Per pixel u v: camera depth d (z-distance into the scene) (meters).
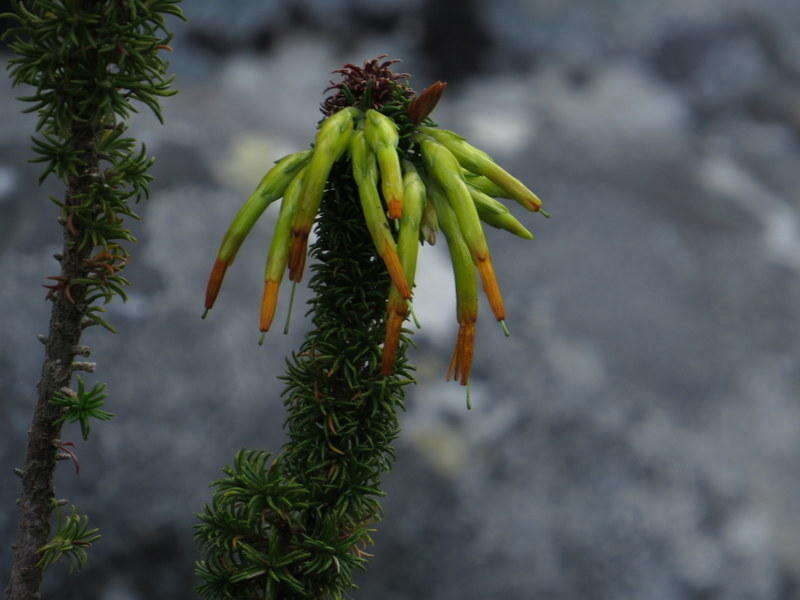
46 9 0.34
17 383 0.80
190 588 0.74
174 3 0.35
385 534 0.76
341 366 0.36
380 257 0.35
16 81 0.34
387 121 0.34
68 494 0.74
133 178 0.35
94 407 0.35
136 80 0.34
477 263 0.34
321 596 0.36
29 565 0.36
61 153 0.34
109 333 0.82
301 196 0.34
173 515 0.75
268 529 0.36
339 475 0.36
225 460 0.78
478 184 0.36
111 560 0.73
